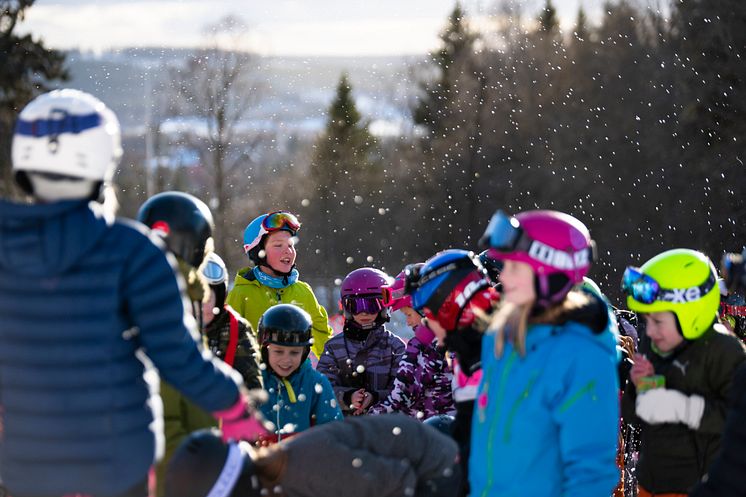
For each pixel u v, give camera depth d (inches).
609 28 1817.2
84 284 115.5
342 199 2014.0
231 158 2027.6
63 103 119.4
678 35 1483.8
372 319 263.9
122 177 1902.1
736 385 121.9
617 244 1483.8
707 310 167.5
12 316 115.1
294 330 209.9
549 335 129.2
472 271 153.5
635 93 1632.6
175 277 120.7
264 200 2001.7
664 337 169.8
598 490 125.8
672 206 1397.6
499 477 130.6
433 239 1943.9
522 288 130.0
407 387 229.6
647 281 168.2
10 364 115.0
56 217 116.5
